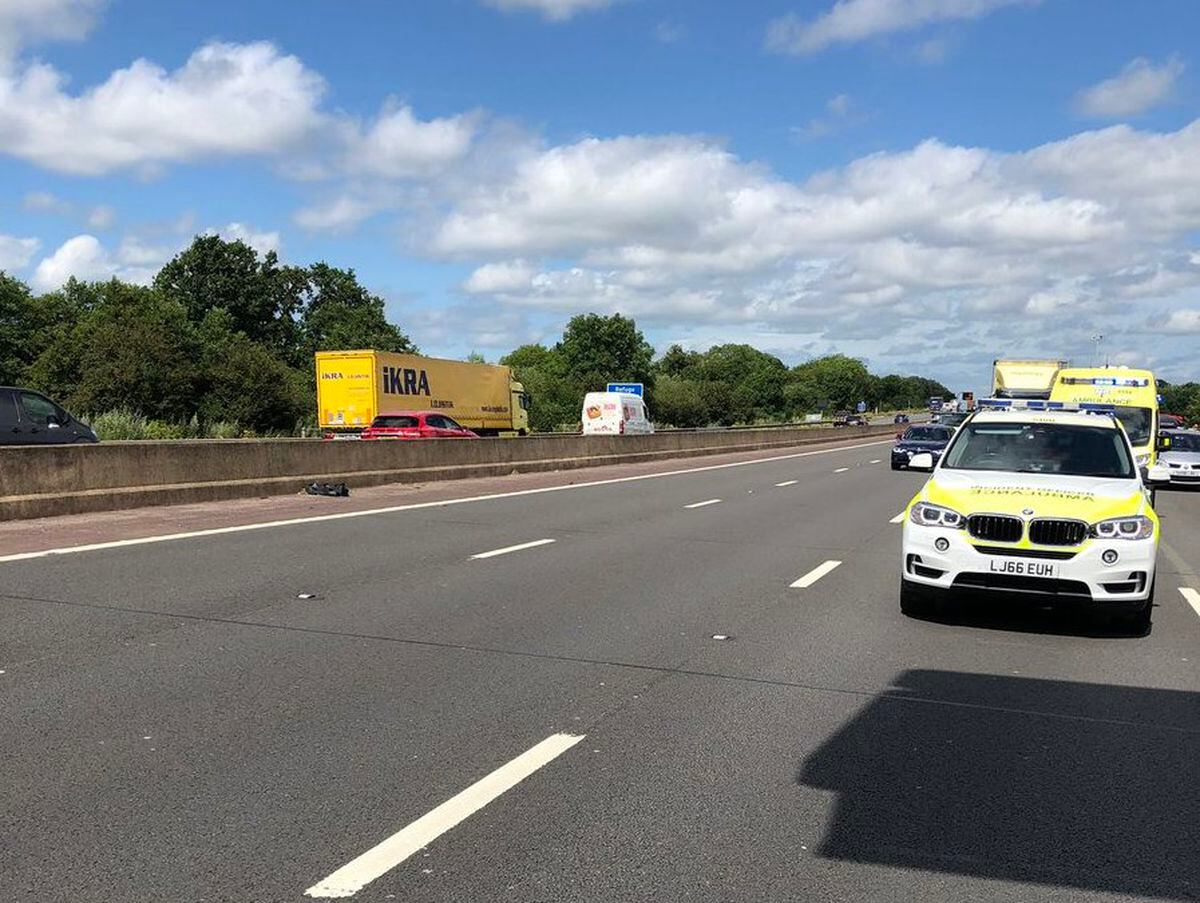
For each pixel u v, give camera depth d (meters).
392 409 39.47
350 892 3.76
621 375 130.62
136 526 13.84
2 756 5.07
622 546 13.80
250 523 14.70
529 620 8.74
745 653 7.77
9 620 8.03
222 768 4.99
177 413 51.12
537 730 5.75
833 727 5.95
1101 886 3.98
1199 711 6.44
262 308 103.12
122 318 63.72
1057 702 6.61
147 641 7.52
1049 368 29.03
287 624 8.24
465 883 3.86
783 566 12.42
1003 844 4.36
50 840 4.14
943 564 8.64
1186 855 4.29
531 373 106.94
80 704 5.95
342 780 4.88
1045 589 8.37
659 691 6.64
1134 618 8.70
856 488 26.27
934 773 5.21
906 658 7.73
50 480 14.52
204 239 101.62
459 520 16.33
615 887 3.87
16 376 69.69
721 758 5.36
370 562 11.62
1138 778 5.20
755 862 4.12
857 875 4.03
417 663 7.15
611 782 4.97
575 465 32.41
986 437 10.09
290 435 53.94
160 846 4.10
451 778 4.95
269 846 4.13
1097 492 8.74
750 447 52.69
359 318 106.06
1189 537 17.19
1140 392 23.94
